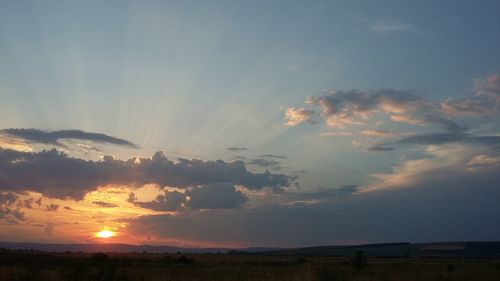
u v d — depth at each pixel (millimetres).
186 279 27344
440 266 51594
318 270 28000
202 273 33594
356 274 31766
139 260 56219
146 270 34156
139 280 25391
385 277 30266
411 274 32406
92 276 20156
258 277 29344
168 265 49562
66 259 45781
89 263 22547
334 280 24844
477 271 34688
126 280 21375
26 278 22078
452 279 28828
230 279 28312
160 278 27250
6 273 23312
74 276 19984
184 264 54188
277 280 26281
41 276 22406
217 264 56750
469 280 28609
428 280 28516
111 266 21328
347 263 59625
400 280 28703
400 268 45281
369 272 35531
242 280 27922
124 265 36500
